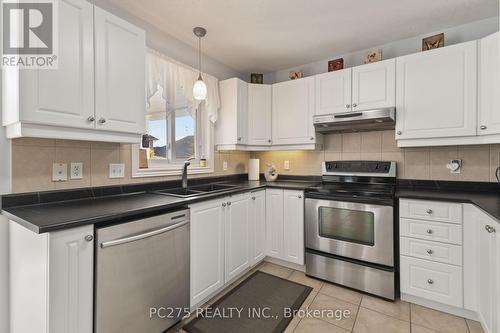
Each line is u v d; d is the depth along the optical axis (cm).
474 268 170
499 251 130
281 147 294
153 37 216
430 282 186
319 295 208
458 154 221
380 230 202
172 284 159
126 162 194
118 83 156
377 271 204
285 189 257
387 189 229
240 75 327
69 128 136
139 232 139
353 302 198
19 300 129
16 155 139
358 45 257
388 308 189
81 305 115
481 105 185
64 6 130
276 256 262
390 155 254
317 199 234
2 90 130
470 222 171
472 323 170
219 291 212
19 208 138
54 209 136
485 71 182
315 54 278
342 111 248
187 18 205
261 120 295
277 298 203
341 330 165
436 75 203
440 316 179
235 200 223
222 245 207
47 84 124
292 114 284
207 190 244
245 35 234
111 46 152
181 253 165
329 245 228
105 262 123
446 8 195
